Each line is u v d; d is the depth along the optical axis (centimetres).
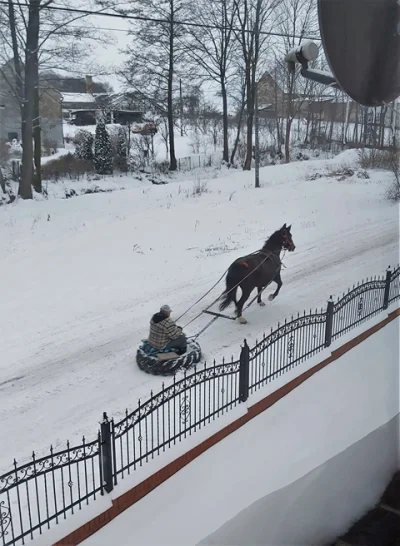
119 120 4753
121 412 775
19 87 2300
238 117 4775
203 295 1265
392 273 1147
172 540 542
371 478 678
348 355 965
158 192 2530
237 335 1050
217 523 571
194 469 652
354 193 2323
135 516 573
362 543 570
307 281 1377
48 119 3700
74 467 655
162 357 887
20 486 615
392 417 775
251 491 622
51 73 2417
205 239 1739
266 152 3972
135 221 1928
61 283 1330
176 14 3284
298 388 856
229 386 844
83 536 536
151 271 1431
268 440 720
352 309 1070
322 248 1666
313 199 2295
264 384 830
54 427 736
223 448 696
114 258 1527
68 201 2241
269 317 1143
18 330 1063
